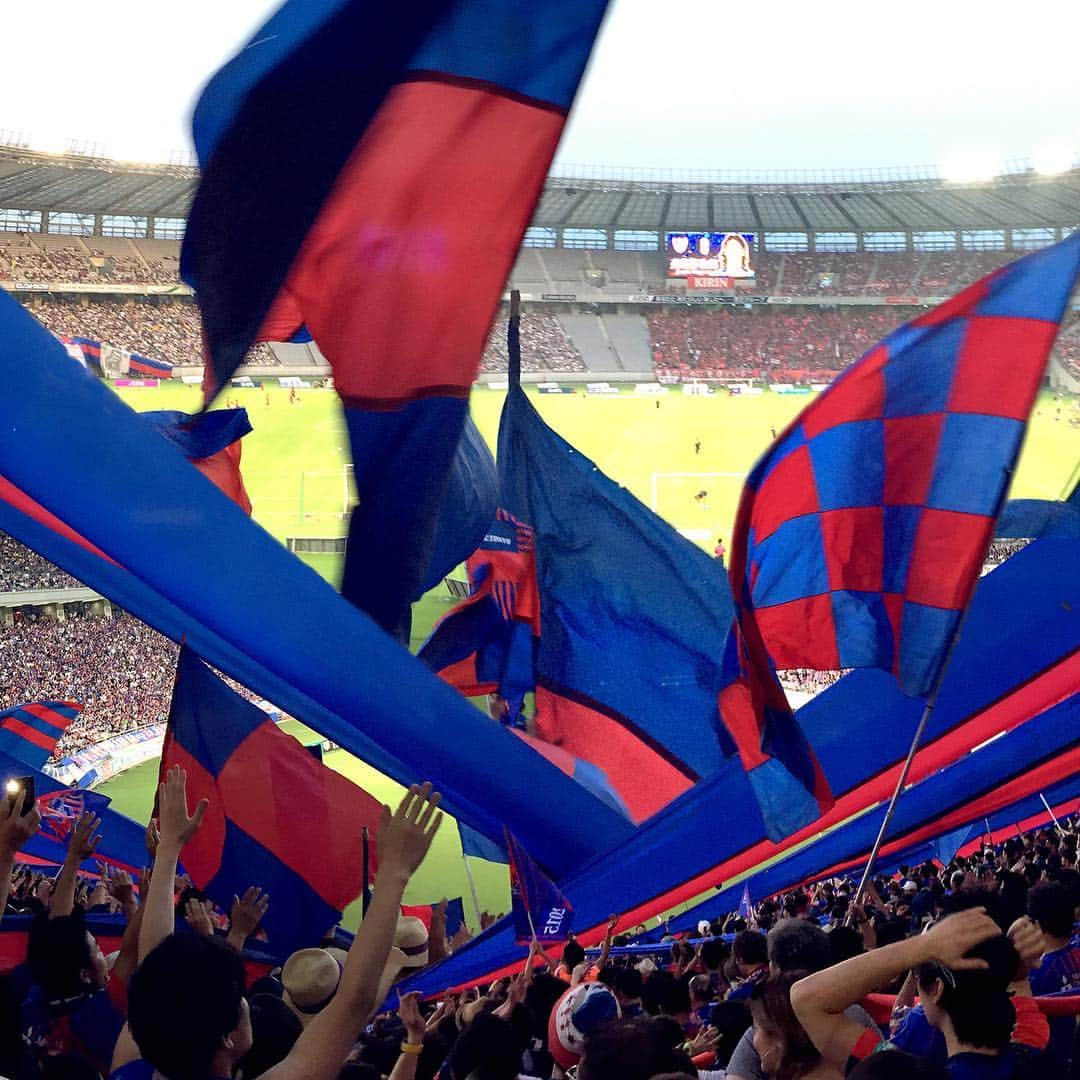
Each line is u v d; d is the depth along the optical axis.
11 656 38.47
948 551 5.13
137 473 4.52
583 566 8.47
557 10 4.77
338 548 49.62
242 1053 2.42
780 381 72.75
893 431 5.20
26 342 4.31
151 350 64.81
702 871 5.79
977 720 6.00
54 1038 3.57
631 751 8.34
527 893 5.10
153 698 39.97
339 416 5.06
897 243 85.12
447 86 4.78
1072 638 5.86
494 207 4.89
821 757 6.29
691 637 8.41
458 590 36.59
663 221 83.31
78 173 62.34
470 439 6.88
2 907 3.36
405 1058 3.32
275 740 5.39
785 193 78.06
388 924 2.42
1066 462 58.19
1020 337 5.06
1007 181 74.06
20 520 5.20
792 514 5.37
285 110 4.75
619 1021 2.55
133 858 10.23
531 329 75.44
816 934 3.08
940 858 12.63
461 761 5.29
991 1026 2.57
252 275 4.86
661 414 68.19
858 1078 2.25
